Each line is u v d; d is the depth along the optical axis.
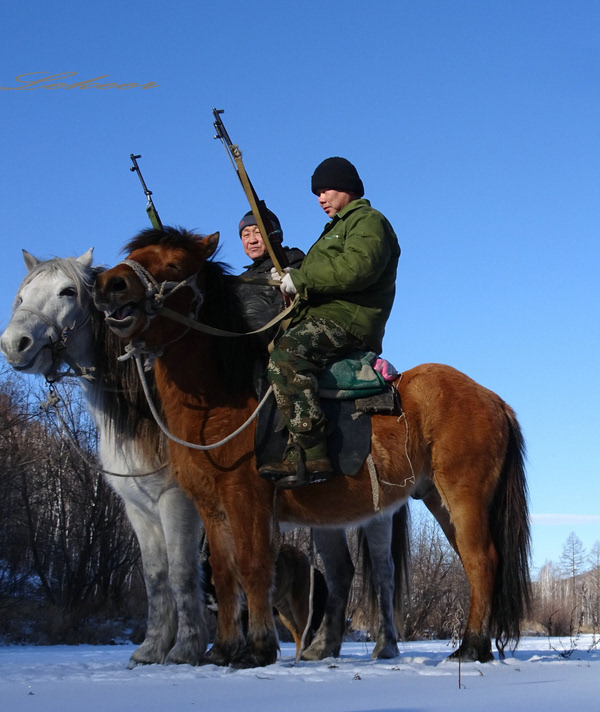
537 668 4.79
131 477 6.06
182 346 5.16
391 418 5.43
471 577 5.38
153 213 6.38
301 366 5.12
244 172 5.67
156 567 6.15
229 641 5.14
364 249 5.22
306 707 3.12
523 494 5.67
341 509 5.35
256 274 7.04
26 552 25.23
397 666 4.77
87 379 6.17
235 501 5.04
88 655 11.81
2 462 22.31
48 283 6.02
